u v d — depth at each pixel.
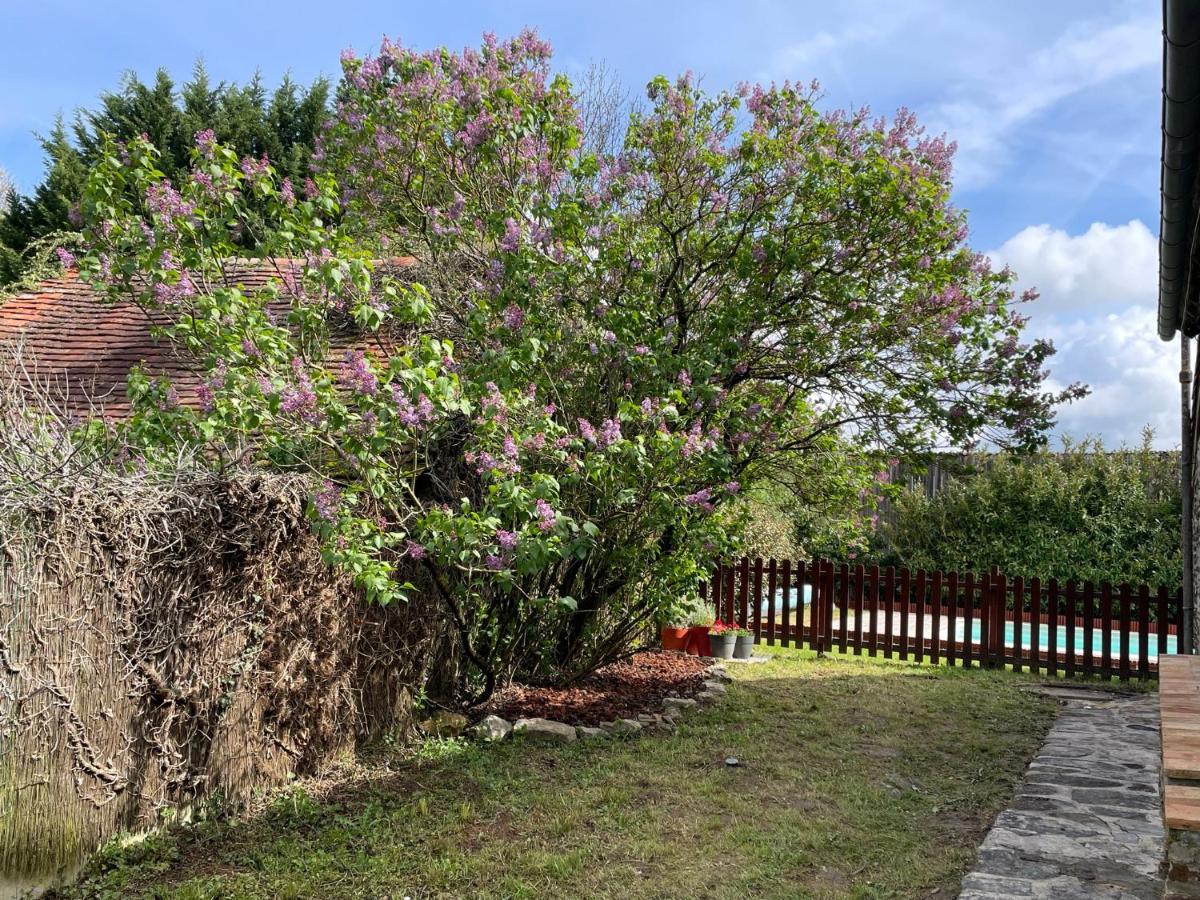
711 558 7.76
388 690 6.38
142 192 5.95
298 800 5.19
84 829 4.28
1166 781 3.12
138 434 5.28
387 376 5.39
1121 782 5.73
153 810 4.65
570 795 5.40
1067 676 10.14
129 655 4.52
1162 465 15.41
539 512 5.44
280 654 5.40
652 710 7.52
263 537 5.23
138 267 5.78
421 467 6.50
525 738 6.58
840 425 9.19
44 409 5.01
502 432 5.89
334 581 5.80
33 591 4.07
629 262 7.64
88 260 5.89
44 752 4.10
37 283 12.31
